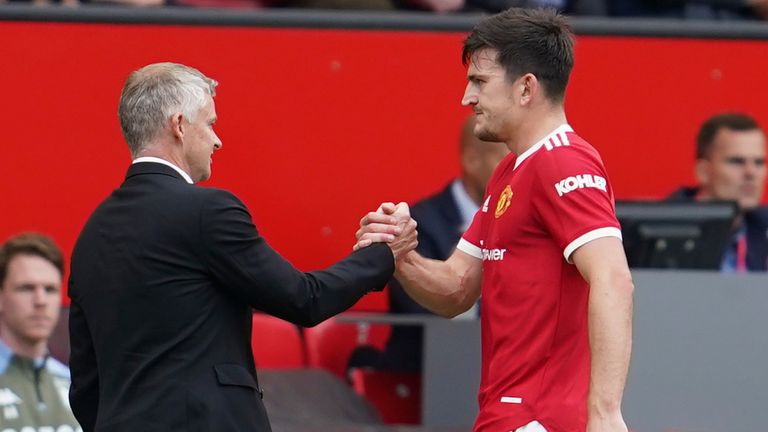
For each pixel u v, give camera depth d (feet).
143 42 76.84
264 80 77.46
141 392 48.62
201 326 48.93
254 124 77.41
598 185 49.29
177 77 51.39
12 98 75.97
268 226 77.41
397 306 75.66
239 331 49.93
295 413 70.23
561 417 49.29
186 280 48.93
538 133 51.21
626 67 79.87
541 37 51.24
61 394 69.62
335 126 77.77
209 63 77.20
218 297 49.47
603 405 47.42
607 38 79.77
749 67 80.43
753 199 78.02
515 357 50.29
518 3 84.99
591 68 79.71
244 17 77.36
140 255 49.19
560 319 49.75
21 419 68.18
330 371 76.07
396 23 78.18
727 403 67.72
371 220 53.52
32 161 76.02
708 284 67.92
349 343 76.95
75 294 51.31
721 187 78.02
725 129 77.71
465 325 71.00
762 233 77.92
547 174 49.55
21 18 76.13
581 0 86.63
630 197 79.82
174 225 49.16
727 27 80.33
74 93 76.33
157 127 50.98
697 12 88.12
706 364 67.77
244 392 48.96
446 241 75.92
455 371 70.85
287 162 77.51
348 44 77.87
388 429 68.69
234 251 48.98
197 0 81.41
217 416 48.14
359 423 70.79
